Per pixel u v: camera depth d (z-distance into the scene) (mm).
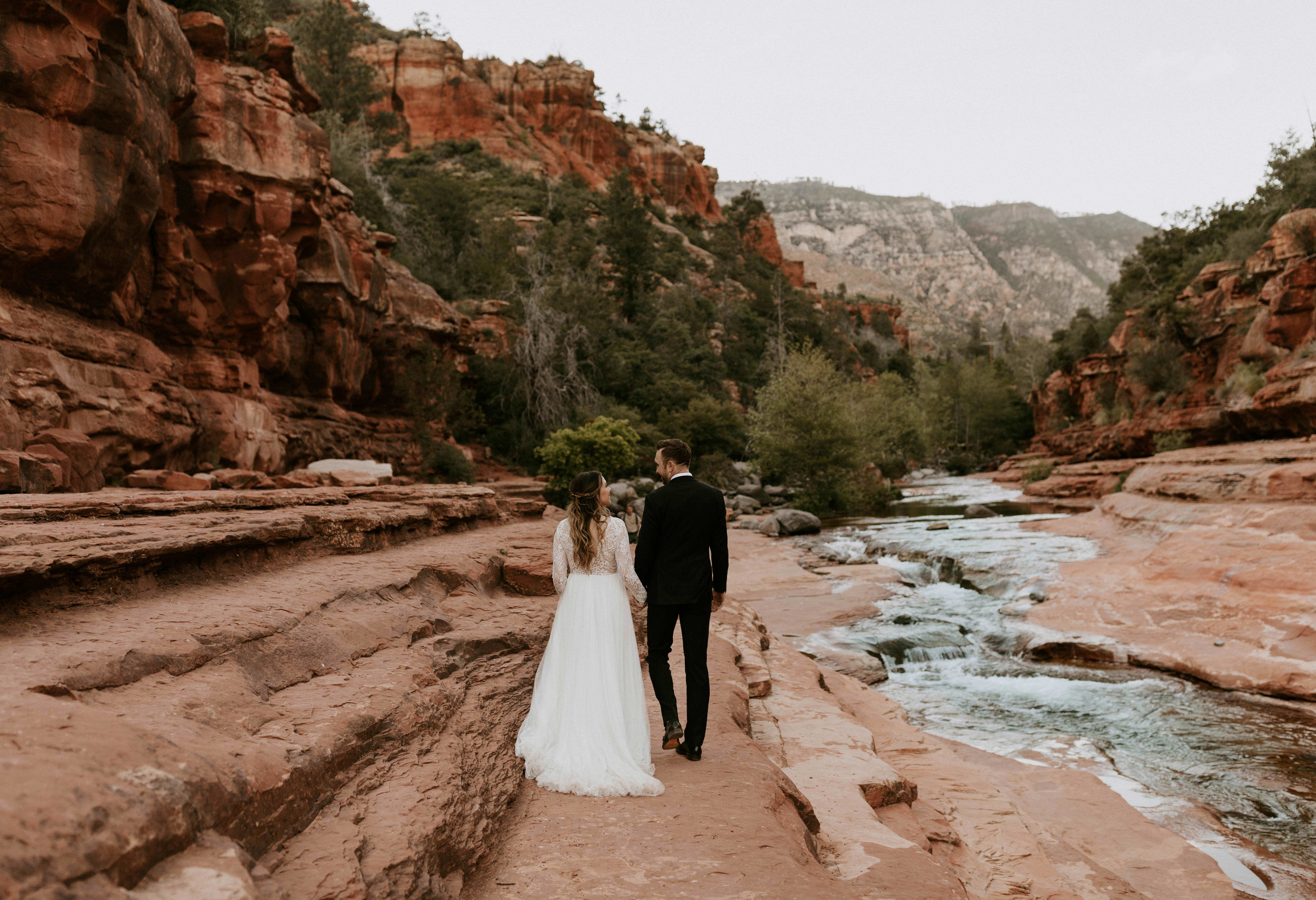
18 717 2033
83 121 11992
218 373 17000
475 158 92562
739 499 35562
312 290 22172
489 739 4078
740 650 8586
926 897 3539
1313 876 5723
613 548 4301
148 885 1740
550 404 40312
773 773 4211
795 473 39000
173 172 16062
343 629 4348
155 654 3041
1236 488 15648
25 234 11477
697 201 137250
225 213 16609
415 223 50719
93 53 11852
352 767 3066
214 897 1772
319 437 21875
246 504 6309
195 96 15844
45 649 2869
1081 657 11875
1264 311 30750
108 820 1699
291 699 3381
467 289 49594
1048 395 65562
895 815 5195
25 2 10969
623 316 64750
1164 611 12484
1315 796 7121
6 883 1372
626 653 4176
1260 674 10055
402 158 83250
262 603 4133
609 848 3205
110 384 12961
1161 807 6945
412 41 98688
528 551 7898
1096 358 52312
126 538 4156
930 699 10383
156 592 4164
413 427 29328
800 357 39844
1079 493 31188
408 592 5574
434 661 4562
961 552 19266
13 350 10805
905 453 61844
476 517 10156
